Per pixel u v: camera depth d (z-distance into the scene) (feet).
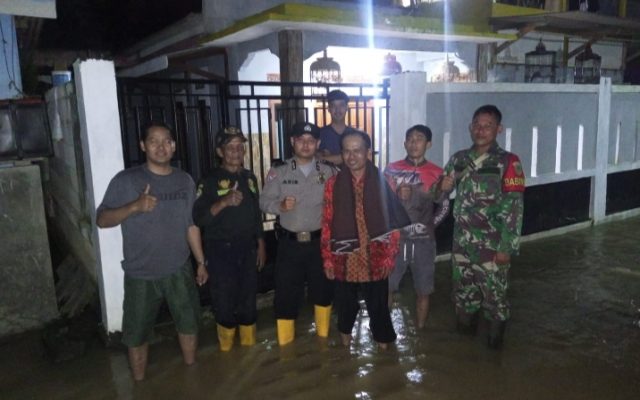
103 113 12.37
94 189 12.51
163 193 10.70
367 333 13.53
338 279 11.90
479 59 29.27
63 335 13.41
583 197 23.71
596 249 20.57
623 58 39.68
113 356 12.69
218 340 13.33
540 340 12.92
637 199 26.53
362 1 28.86
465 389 10.71
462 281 12.71
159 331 13.55
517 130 20.30
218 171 11.84
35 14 14.58
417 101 17.07
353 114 23.93
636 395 10.36
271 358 12.31
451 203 19.24
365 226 11.55
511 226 11.50
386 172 13.17
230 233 11.85
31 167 14.28
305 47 22.47
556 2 34.12
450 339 13.05
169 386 11.20
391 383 11.02
